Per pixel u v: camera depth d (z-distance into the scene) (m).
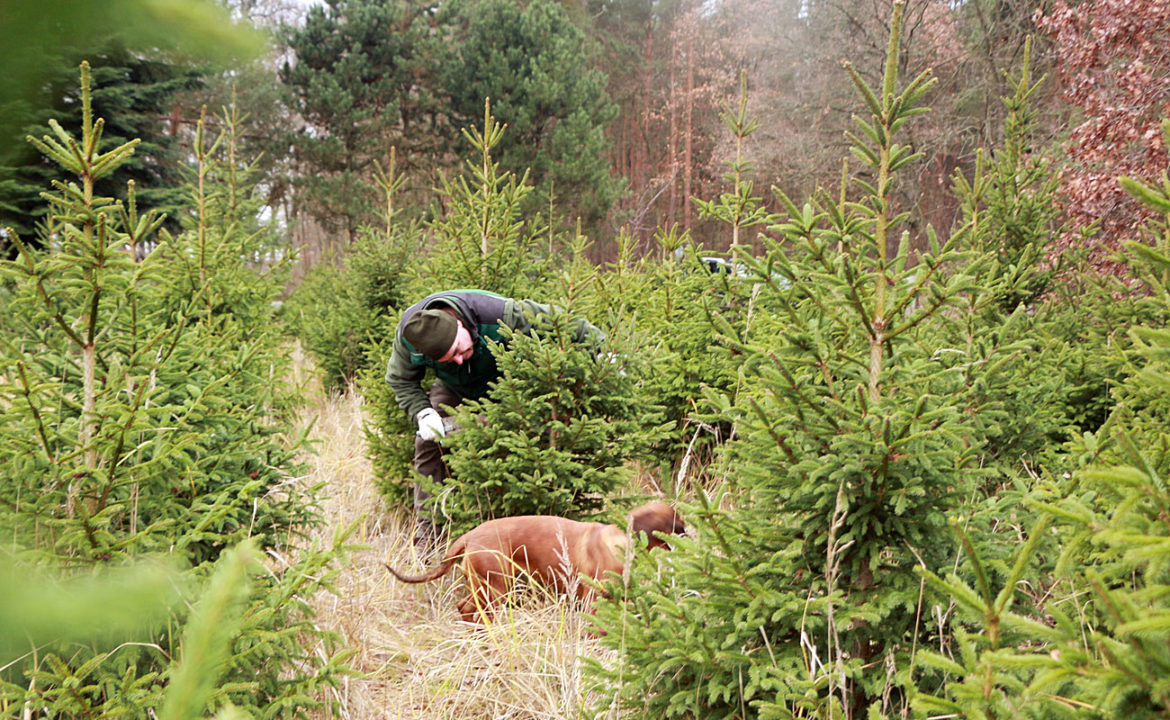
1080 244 5.44
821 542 2.19
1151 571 1.12
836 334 2.63
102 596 0.45
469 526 4.02
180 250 5.20
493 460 3.94
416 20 20.50
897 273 2.13
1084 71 7.12
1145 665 1.16
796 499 2.16
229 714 0.56
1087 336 4.92
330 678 2.49
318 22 19.64
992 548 2.08
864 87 2.12
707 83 29.44
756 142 22.27
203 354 3.31
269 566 2.62
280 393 5.16
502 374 4.34
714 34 29.36
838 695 2.14
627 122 32.84
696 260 5.54
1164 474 1.74
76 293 2.54
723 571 2.10
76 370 2.67
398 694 3.09
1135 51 6.77
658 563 2.45
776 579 2.20
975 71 17.45
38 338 2.83
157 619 2.12
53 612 0.43
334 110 18.88
